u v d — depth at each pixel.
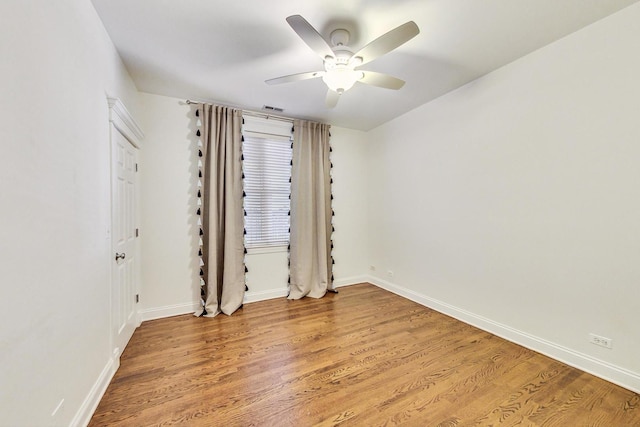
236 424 1.51
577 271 2.01
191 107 3.11
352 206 4.27
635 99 1.73
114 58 2.06
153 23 1.82
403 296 3.68
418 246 3.44
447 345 2.38
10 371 0.94
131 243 2.56
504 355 2.21
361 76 1.99
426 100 3.19
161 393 1.76
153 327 2.74
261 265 3.57
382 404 1.67
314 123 3.81
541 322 2.23
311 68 2.43
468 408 1.63
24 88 1.03
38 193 1.10
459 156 2.88
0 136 0.90
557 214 2.11
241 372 1.99
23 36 1.02
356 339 2.50
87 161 1.56
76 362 1.40
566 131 2.05
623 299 1.80
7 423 0.92
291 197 3.69
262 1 1.64
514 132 2.38
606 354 1.88
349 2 1.65
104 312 1.79
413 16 1.78
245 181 3.46
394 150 3.81
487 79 2.58
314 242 3.84
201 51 2.16
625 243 1.79
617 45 1.79
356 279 4.31
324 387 1.82
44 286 1.14
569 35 2.01
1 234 0.90
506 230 2.46
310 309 3.24
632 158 1.75
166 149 3.00
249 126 3.47
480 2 1.67
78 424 1.40
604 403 1.66
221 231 3.17
